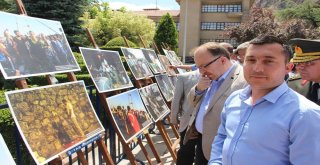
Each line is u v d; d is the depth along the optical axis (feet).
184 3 150.51
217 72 9.36
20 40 7.47
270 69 5.26
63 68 8.85
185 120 12.49
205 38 153.69
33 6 48.44
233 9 150.20
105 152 9.82
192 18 150.20
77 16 51.98
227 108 6.27
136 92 13.62
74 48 52.29
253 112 5.54
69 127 8.13
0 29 6.95
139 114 12.97
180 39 152.35
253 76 5.38
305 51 7.48
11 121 10.88
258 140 5.25
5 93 6.50
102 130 9.57
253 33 77.71
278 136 5.10
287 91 5.42
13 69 6.89
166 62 22.45
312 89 8.38
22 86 7.16
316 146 4.83
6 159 5.67
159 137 20.56
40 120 7.22
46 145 7.11
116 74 12.62
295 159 4.97
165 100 17.67
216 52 9.29
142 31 104.99
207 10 152.05
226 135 6.34
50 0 49.19
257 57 5.35
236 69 9.35
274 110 5.26
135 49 16.81
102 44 97.25
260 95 5.56
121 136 10.91
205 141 9.48
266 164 5.20
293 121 4.99
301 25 62.08
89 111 9.30
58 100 8.07
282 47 5.32
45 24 8.80
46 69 8.05
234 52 12.68
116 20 100.48
